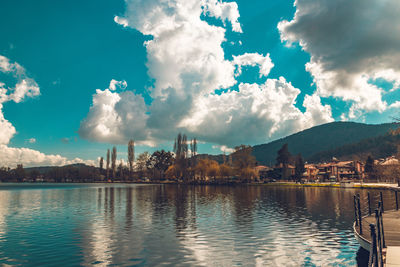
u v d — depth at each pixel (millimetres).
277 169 190750
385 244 15141
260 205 44688
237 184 145500
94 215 33781
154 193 78875
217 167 157750
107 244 19406
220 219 30297
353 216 32125
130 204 46969
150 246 18859
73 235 22344
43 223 28156
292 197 61375
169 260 15859
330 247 18562
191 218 31047
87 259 16031
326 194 70312
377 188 90188
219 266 14906
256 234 22547
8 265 15062
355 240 20484
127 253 17250
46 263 15375
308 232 23312
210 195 69438
